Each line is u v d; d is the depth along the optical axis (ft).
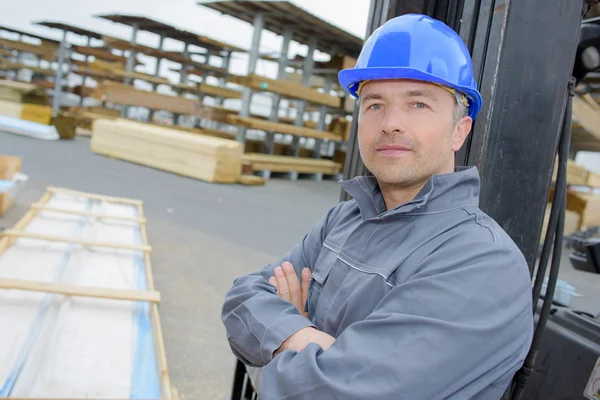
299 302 3.80
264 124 27.99
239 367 5.86
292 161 30.68
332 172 34.68
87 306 6.22
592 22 5.00
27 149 24.67
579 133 8.48
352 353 2.50
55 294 6.31
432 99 3.02
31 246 8.41
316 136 31.81
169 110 33.60
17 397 4.14
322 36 33.99
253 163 27.58
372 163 3.12
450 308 2.48
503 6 3.83
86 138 36.01
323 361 2.57
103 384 4.64
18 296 6.11
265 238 14.73
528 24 3.91
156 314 6.03
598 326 5.54
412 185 3.14
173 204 17.40
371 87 3.13
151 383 4.80
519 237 4.18
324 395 2.48
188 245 12.78
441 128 3.05
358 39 33.47
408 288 2.62
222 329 8.38
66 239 8.45
